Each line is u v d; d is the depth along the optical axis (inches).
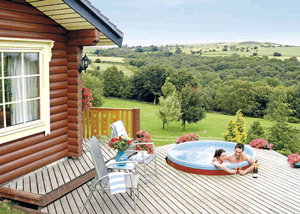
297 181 219.3
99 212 163.3
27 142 186.5
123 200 179.8
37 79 193.9
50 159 208.1
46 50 193.8
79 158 226.5
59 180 182.9
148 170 242.5
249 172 240.5
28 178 185.5
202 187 205.5
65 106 219.6
